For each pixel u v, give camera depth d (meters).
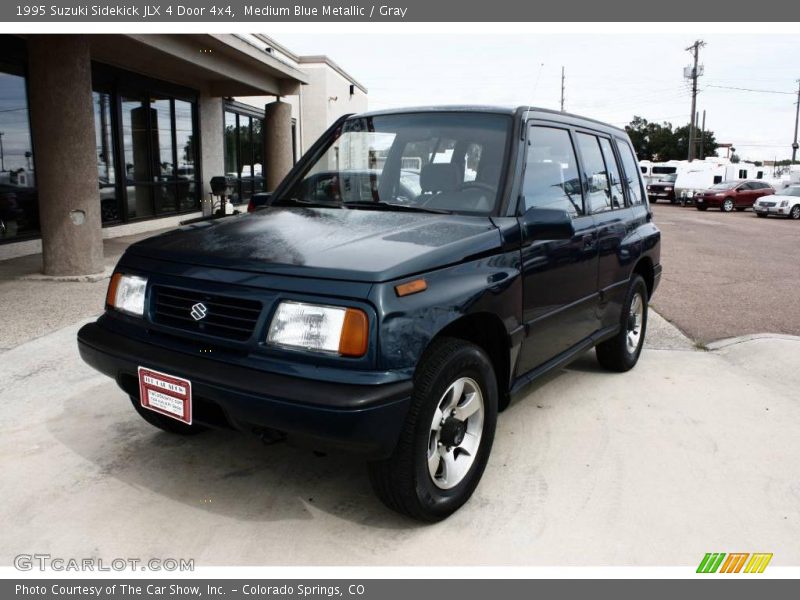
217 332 2.68
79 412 4.04
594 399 4.53
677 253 13.83
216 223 3.38
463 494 2.99
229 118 17.77
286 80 15.54
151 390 2.78
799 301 8.45
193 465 3.40
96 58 11.20
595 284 4.20
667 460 3.61
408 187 3.64
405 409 2.49
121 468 3.35
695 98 49.97
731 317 7.35
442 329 2.74
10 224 9.41
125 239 11.72
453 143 3.64
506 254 3.17
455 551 2.73
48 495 3.07
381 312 2.44
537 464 3.52
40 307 6.45
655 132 85.00
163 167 14.14
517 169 3.44
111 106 12.08
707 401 4.54
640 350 5.32
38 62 7.39
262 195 4.00
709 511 3.09
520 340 3.27
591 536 2.86
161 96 13.89
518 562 2.67
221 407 2.57
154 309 2.91
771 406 4.48
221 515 2.95
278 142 15.90
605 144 4.71
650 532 2.90
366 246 2.76
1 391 4.33
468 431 3.05
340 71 25.41
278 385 2.43
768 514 3.08
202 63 11.39
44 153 7.59
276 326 2.54
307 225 3.18
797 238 17.84
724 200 30.89
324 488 3.21
